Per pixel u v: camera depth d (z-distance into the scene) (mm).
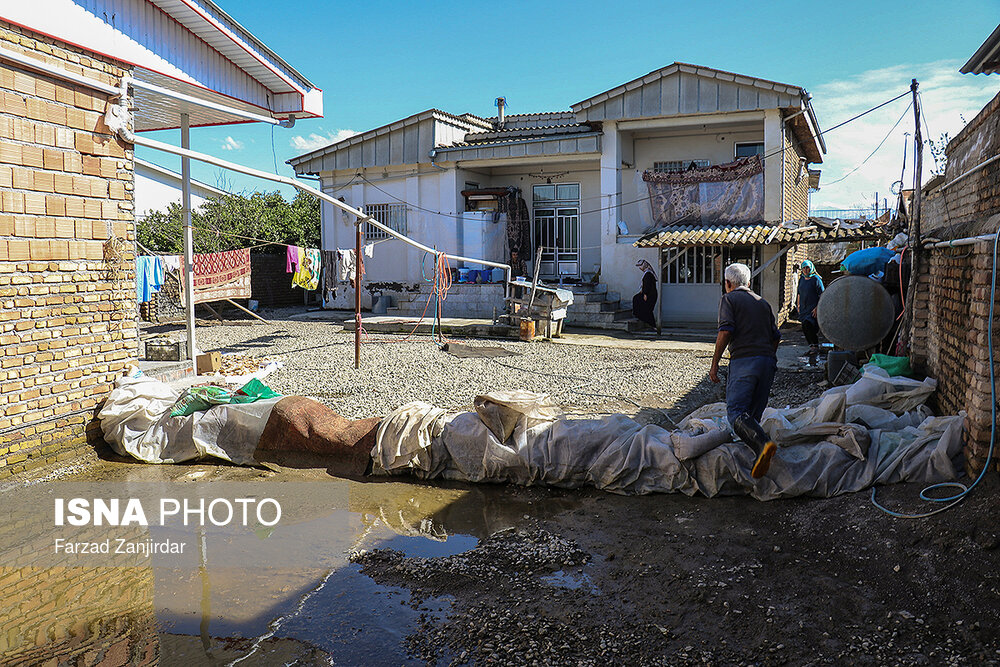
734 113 18109
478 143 22250
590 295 19094
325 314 22875
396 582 4363
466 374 11500
